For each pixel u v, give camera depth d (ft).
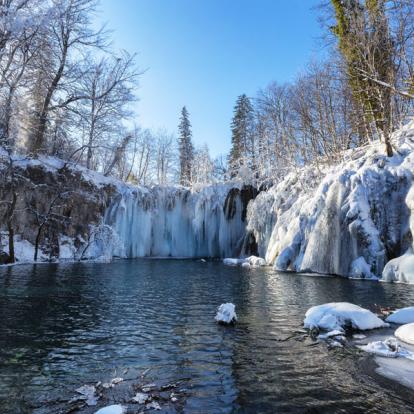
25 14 52.34
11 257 58.70
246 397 12.17
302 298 30.86
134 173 164.76
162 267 60.49
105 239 75.61
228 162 139.54
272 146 99.71
